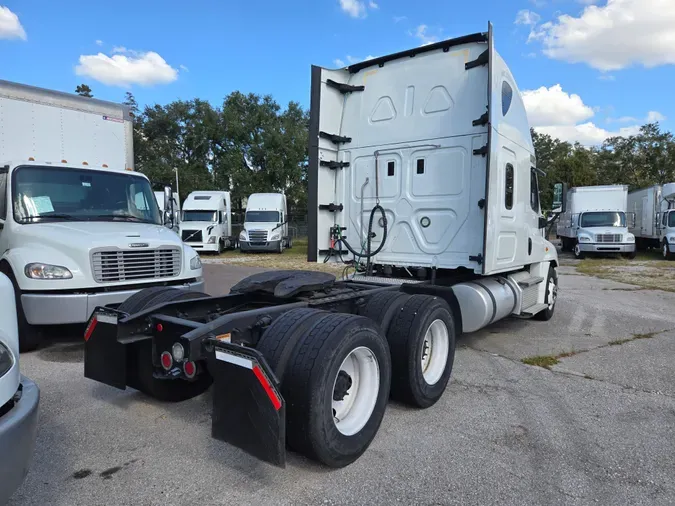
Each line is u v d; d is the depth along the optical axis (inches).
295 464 131.3
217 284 489.1
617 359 233.6
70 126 299.1
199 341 127.4
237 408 114.4
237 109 1696.6
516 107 260.5
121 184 299.3
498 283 252.8
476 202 230.4
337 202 275.6
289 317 133.1
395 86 255.4
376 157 260.4
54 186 271.1
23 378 99.6
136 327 153.3
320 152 264.2
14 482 84.9
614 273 637.9
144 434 149.0
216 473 126.5
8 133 273.3
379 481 123.1
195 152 1695.4
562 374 211.2
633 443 145.6
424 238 245.6
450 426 157.1
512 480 124.1
